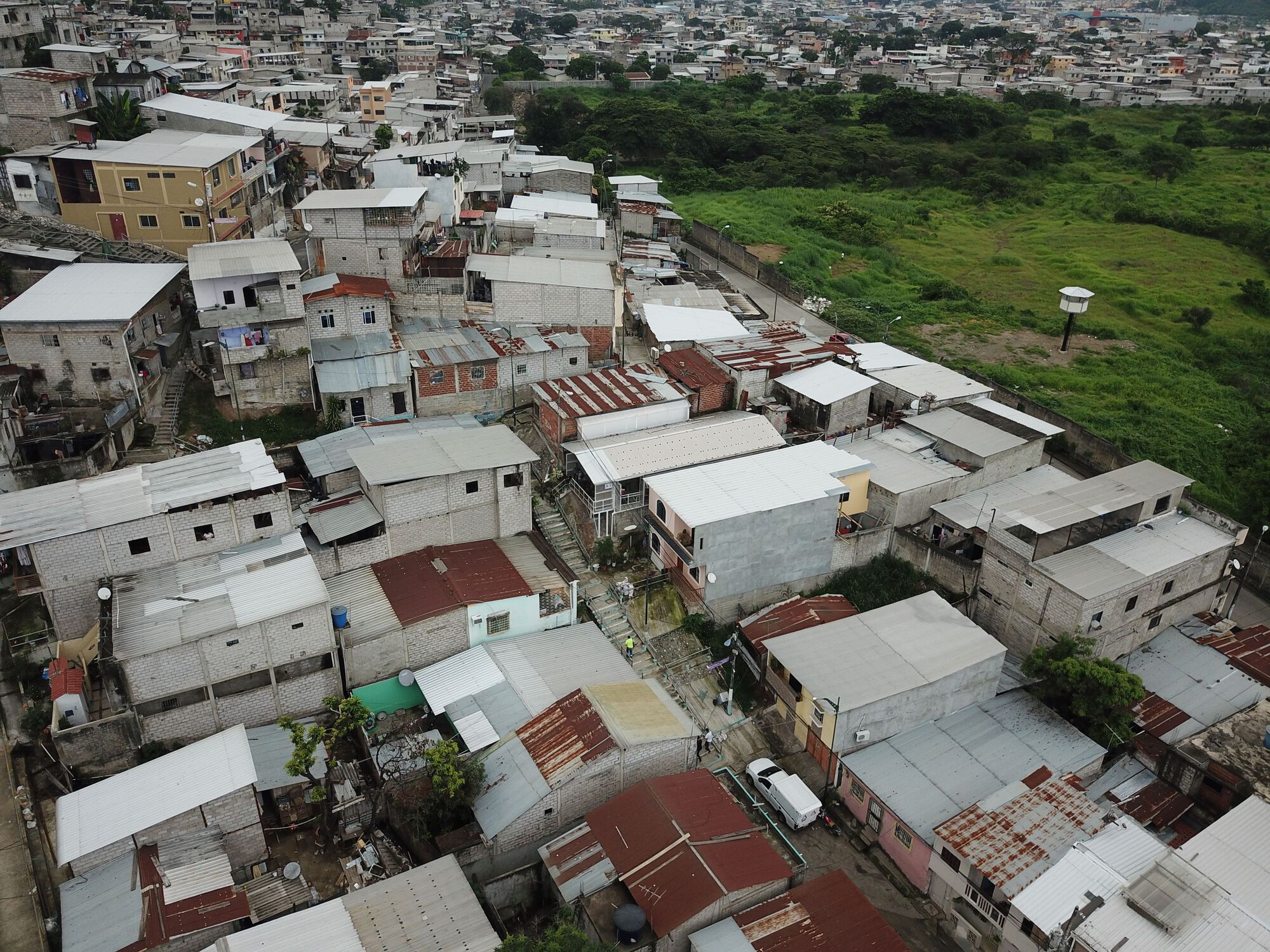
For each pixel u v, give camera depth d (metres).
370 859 32.25
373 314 55.09
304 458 46.06
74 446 47.19
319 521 41.94
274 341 51.78
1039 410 65.75
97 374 48.81
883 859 36.53
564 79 196.25
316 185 87.31
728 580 44.72
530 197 86.69
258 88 116.50
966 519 48.69
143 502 38.28
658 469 47.41
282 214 82.31
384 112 121.50
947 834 33.59
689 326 64.94
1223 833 33.19
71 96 75.50
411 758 34.66
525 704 37.09
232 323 50.44
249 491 39.31
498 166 92.19
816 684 38.53
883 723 38.56
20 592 37.19
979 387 59.78
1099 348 85.62
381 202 59.94
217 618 35.47
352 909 28.72
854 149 145.50
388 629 38.47
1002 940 31.75
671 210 106.50
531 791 33.38
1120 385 76.50
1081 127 164.38
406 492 41.84
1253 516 60.69
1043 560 44.06
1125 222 125.38
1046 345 85.25
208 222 66.62
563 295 59.31
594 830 32.16
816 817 37.44
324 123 102.88
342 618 38.69
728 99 189.38
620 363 61.38
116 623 35.19
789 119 167.12
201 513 38.84
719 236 99.25
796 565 46.50
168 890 28.62
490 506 44.38
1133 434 67.31
